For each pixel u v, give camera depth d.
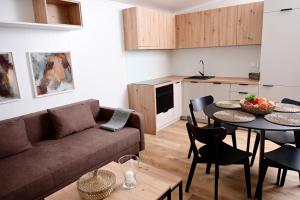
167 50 5.16
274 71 3.57
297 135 2.23
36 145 2.47
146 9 3.86
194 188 2.37
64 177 2.09
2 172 1.92
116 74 3.88
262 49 3.60
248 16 3.87
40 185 1.89
